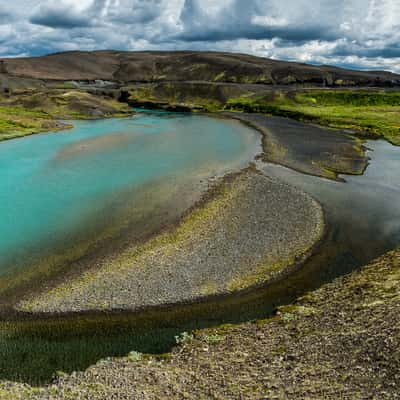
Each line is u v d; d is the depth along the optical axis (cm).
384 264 2817
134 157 6053
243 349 1966
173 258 3012
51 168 5459
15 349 2136
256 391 1555
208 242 3253
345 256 3119
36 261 3003
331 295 2456
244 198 4150
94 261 2984
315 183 4812
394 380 1447
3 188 4606
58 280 2747
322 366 1670
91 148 6762
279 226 3541
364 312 2070
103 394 1611
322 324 2070
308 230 3491
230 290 2667
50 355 2089
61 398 1595
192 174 5072
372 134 8081
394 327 1797
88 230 3506
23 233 3453
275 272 2877
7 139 7656
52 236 3400
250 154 6138
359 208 4066
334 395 1441
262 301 2562
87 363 2027
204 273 2839
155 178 4931
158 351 2111
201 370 1797
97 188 4594
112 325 2330
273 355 1853
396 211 4009
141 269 2867
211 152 6325
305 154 6162
